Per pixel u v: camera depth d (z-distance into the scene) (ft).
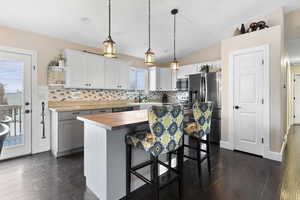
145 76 18.04
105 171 5.48
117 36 11.86
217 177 7.34
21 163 8.73
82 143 10.59
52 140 10.43
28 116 9.96
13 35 9.34
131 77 16.65
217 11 10.19
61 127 9.73
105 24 10.00
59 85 10.91
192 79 14.12
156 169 5.11
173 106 5.27
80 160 9.18
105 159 5.47
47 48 10.62
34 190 6.29
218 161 9.11
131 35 11.96
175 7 9.45
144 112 8.29
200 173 7.22
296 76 21.38
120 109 12.63
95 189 6.02
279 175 7.45
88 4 8.09
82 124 10.58
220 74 12.38
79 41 11.76
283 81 10.14
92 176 6.21
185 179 7.19
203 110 7.17
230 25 11.99
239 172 7.79
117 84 13.85
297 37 10.82
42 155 9.93
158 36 12.66
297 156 9.74
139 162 6.66
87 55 11.76
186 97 17.56
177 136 5.57
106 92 14.33
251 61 10.09
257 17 11.02
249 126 10.23
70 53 10.84
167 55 17.22
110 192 5.54
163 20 10.59
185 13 10.09
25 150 9.88
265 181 6.96
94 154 6.07
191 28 12.06
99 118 6.33
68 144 10.00
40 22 9.07
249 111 10.21
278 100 9.16
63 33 10.48
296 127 19.12
